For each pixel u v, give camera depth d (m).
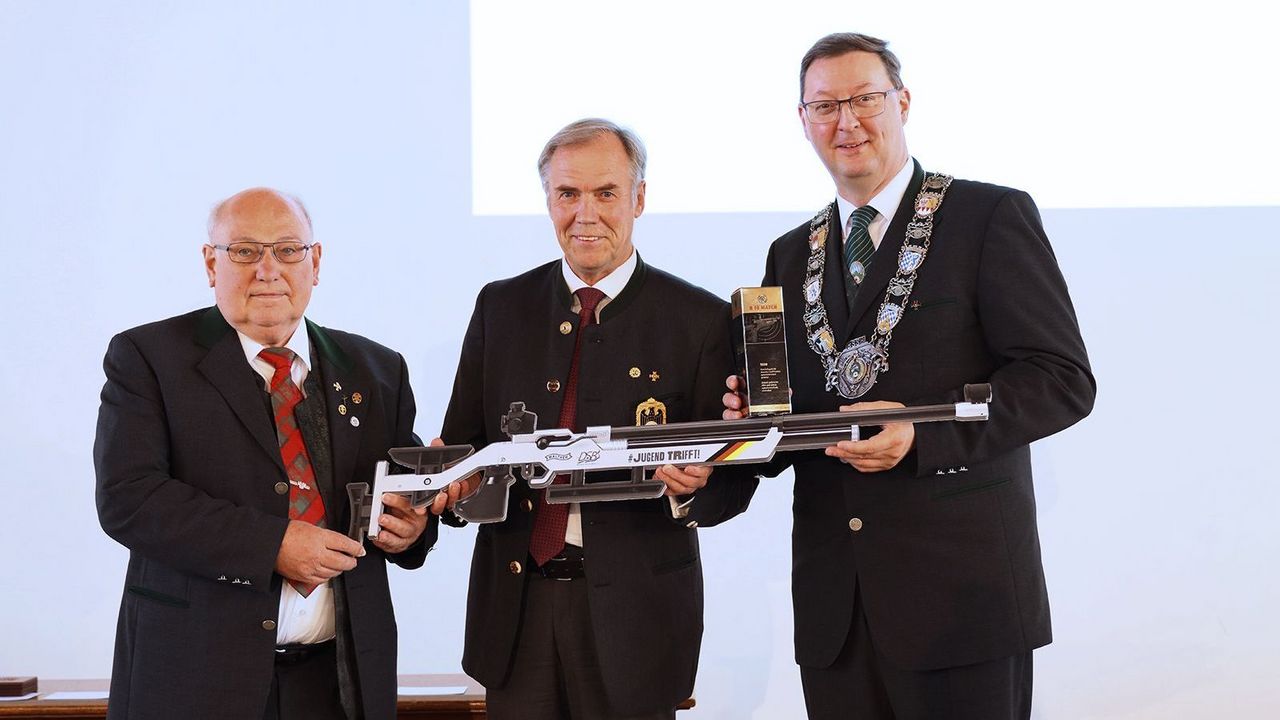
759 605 2.97
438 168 3.01
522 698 2.02
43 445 3.03
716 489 2.05
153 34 3.04
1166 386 2.89
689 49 3.00
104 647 3.03
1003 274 1.93
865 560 1.96
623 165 2.06
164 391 1.96
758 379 1.90
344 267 3.01
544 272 2.22
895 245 2.02
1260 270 2.89
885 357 1.97
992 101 2.94
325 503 2.00
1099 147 2.92
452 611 3.00
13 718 2.41
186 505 1.88
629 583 2.00
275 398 2.02
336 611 1.98
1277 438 2.87
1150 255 2.90
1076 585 2.90
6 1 3.04
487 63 3.02
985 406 1.75
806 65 2.10
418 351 3.00
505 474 1.87
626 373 2.06
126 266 3.04
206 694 1.88
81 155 3.04
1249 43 2.90
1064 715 2.89
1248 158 2.89
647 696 1.98
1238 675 2.85
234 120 3.03
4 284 3.04
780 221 2.99
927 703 1.94
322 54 3.02
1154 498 2.89
